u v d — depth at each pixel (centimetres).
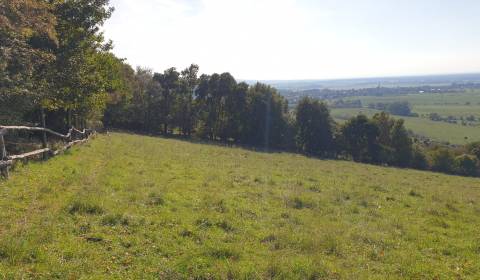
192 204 1282
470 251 1088
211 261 827
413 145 7419
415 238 1179
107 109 6303
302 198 1564
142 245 880
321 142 7556
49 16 1809
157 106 7656
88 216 1013
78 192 1205
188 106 7750
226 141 7650
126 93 5878
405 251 1046
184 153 3036
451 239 1202
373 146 7281
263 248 952
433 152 7212
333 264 895
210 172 2020
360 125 7356
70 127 2650
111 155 2172
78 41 2202
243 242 976
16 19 1608
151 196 1305
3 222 886
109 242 871
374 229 1245
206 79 7838
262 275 789
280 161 3747
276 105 7625
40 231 852
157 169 1898
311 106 7606
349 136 7444
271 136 7606
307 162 4272
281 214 1310
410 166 7175
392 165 7225
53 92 2048
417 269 910
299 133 7675
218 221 1113
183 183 1619
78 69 2222
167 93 7744
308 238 1030
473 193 2828
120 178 1541
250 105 7612
